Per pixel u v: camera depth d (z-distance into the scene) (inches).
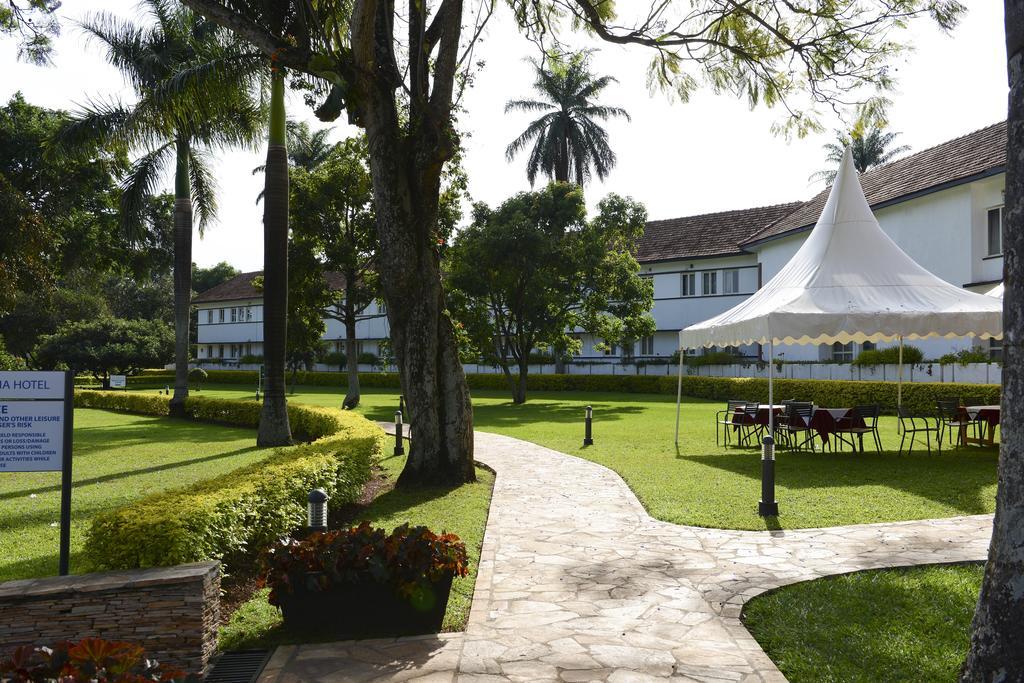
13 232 744.3
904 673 157.6
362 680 157.0
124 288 2615.7
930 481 400.2
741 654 169.6
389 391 1678.2
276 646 179.3
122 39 803.4
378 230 399.2
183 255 934.4
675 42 425.1
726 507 335.9
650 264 1571.1
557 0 447.8
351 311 1100.5
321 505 206.5
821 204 1159.6
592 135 1610.5
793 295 494.6
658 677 157.0
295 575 183.9
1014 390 111.3
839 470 446.3
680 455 523.5
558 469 462.6
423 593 185.0
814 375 1021.2
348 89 374.0
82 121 792.9
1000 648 109.3
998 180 796.6
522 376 1166.3
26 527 317.1
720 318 572.1
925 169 954.1
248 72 599.5
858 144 1873.8
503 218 1111.6
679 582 225.0
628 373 1546.5
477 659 167.6
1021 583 108.0
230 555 230.5
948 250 868.6
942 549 260.2
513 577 231.5
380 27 395.9
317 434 646.5
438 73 384.8
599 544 273.1
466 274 1089.4
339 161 1034.1
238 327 2415.1
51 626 154.3
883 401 834.8
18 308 1676.9
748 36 428.5
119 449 610.2
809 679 155.5
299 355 1695.4
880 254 524.1
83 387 1708.9
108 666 120.4
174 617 158.7
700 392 1246.3
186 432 772.6
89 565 239.6
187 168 924.0
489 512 333.1
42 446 192.4
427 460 402.0
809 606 201.2
